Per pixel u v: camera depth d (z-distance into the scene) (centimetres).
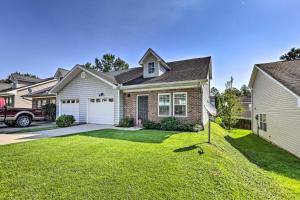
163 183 390
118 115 1350
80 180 395
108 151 616
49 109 1809
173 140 797
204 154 594
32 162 503
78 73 1557
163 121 1166
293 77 929
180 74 1261
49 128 1216
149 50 1357
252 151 973
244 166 612
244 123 2084
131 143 738
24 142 754
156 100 1251
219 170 473
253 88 1683
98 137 870
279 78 973
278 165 721
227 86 2022
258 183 473
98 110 1468
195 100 1130
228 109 1852
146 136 890
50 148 652
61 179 399
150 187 371
